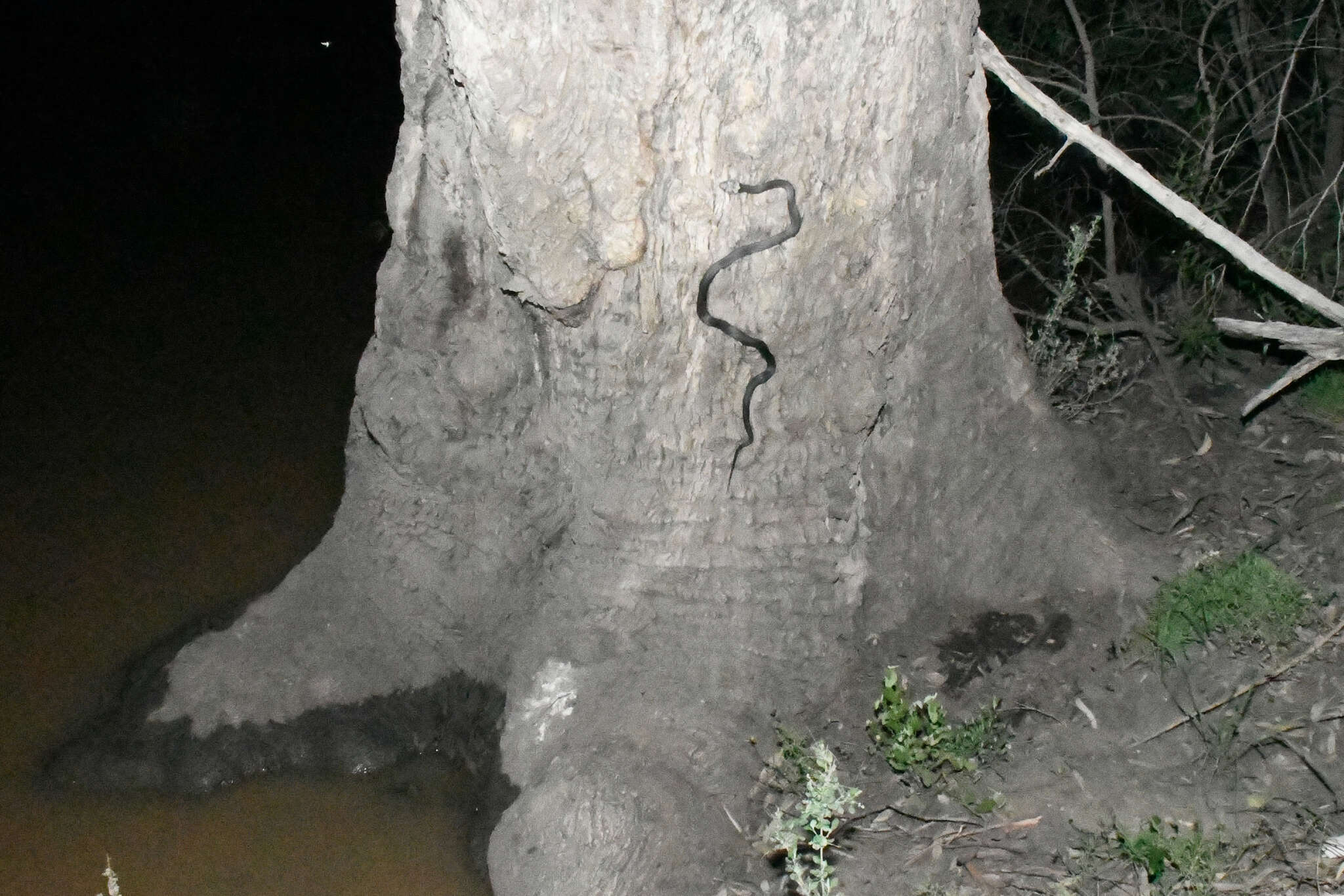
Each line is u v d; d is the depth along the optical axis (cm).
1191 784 459
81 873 498
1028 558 551
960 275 520
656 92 432
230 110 1327
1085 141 515
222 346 875
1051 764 477
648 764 473
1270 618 509
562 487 520
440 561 539
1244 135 748
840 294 481
